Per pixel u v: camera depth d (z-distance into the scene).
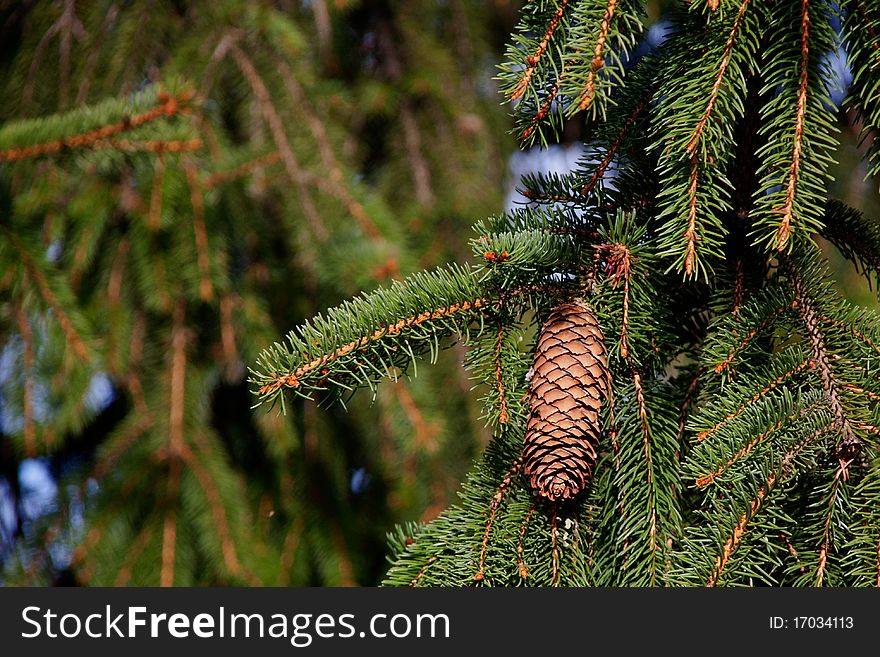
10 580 2.52
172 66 2.71
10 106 2.71
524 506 1.86
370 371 1.86
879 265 1.91
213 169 2.67
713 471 1.82
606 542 1.85
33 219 2.55
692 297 1.92
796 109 1.84
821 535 1.82
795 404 1.83
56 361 2.42
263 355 1.84
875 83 1.83
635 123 1.88
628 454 1.85
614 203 1.89
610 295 1.86
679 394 1.91
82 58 2.71
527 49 1.85
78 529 2.58
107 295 2.71
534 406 1.83
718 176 1.84
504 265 1.84
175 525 2.62
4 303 2.43
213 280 2.63
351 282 2.67
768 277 1.91
